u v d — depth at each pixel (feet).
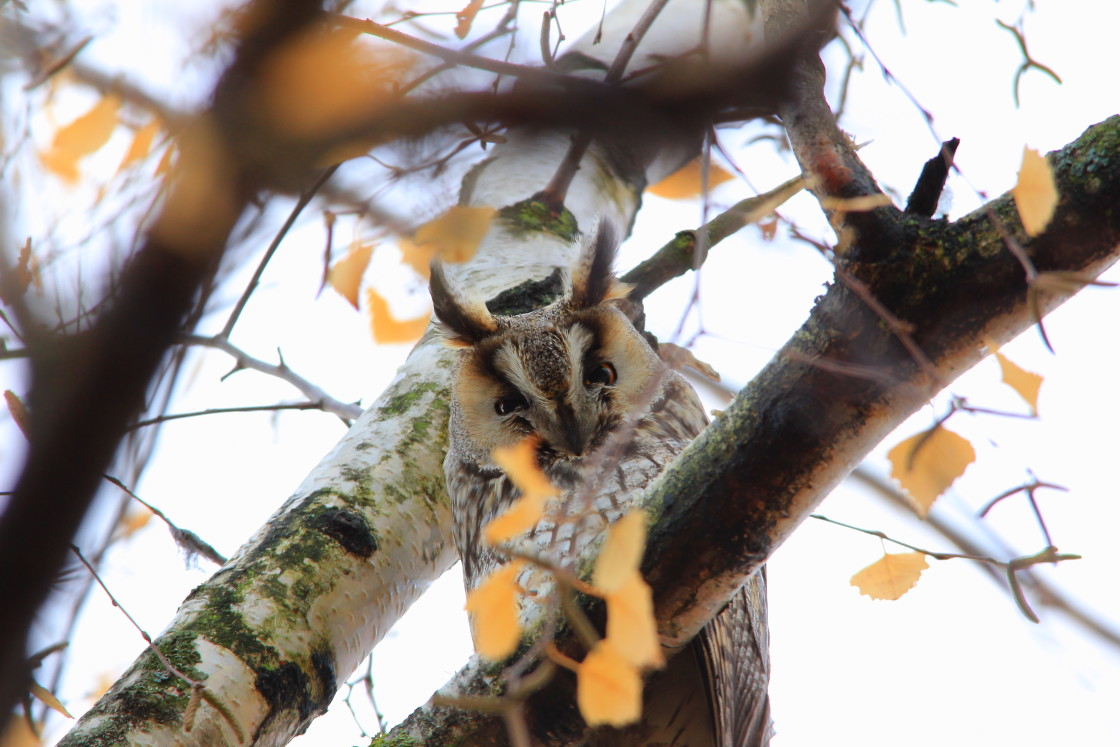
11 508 12.31
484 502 25.63
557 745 16.63
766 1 16.28
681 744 21.81
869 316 15.46
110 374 12.00
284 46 12.23
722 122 16.11
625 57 17.88
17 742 15.88
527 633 16.57
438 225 15.28
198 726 18.66
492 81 15.14
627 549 11.18
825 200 15.05
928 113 15.78
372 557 22.80
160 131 14.89
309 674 20.65
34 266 14.89
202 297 12.78
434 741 16.46
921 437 14.87
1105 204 14.49
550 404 25.55
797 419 15.96
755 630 22.86
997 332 15.20
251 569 21.62
